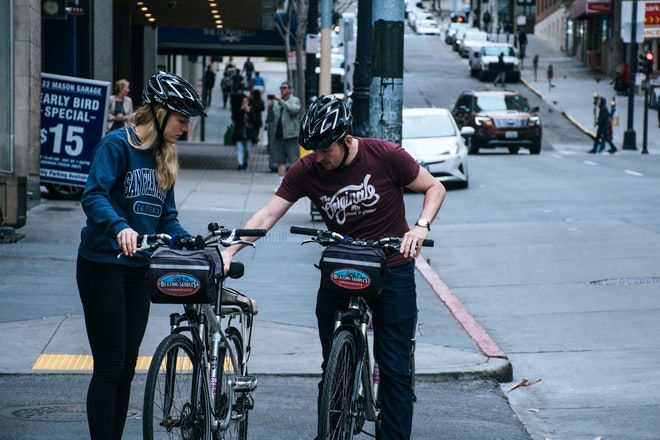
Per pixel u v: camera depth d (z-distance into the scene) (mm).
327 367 6133
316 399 8836
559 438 8102
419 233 6414
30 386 8930
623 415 8703
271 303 12594
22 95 19641
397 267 6680
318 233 6516
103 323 6375
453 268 16000
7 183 16266
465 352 10398
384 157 6590
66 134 21359
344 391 6320
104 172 6281
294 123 29062
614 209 22344
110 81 25516
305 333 11023
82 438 7461
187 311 6277
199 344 6184
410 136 27812
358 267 6195
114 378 6402
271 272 14797
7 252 15367
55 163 21391
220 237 6383
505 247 17781
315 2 32500
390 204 6664
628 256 16500
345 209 6648
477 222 20922
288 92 29109
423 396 9172
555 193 25766
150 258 6152
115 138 6367
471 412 8680
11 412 8117
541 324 12156
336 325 6363
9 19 19219
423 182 6641
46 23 23578
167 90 6344
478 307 13195
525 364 10477
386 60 12938
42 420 7902
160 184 6500
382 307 6703
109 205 6211
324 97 6387
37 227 18016
